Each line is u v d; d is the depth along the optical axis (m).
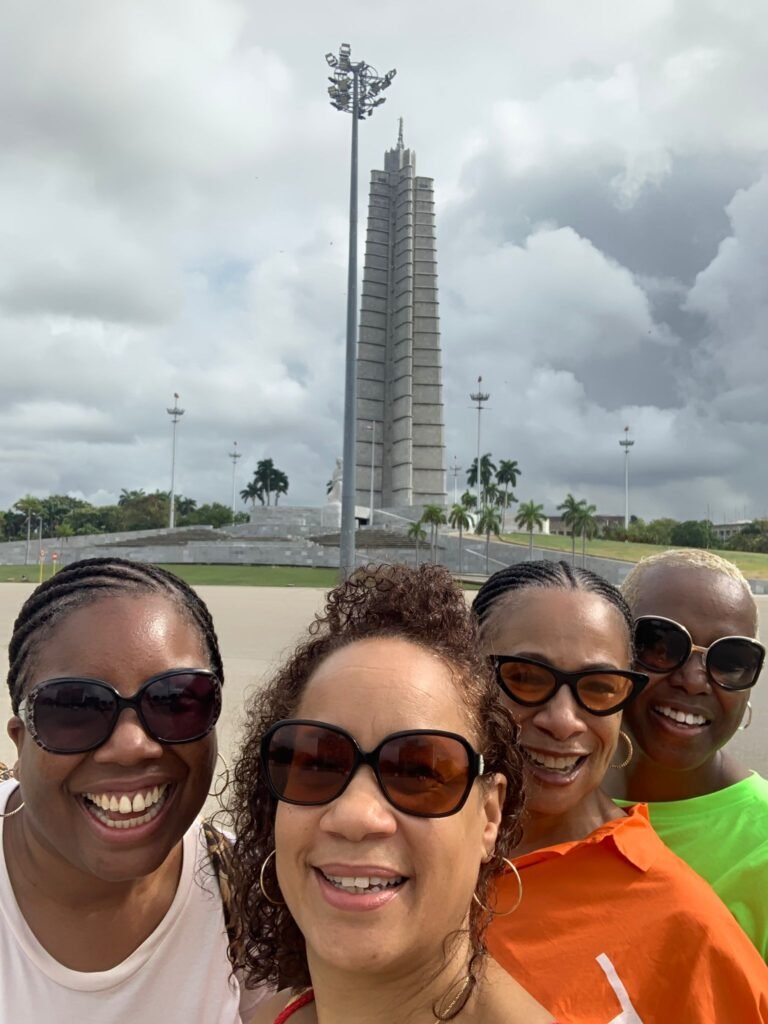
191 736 2.84
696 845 3.67
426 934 2.07
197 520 158.88
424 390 112.31
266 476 158.75
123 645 2.76
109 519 160.25
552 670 3.17
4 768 3.87
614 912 2.90
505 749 2.43
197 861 3.08
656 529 135.50
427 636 2.34
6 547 109.38
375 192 117.19
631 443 144.88
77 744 2.68
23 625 2.92
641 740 3.98
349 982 2.12
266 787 2.55
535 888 3.08
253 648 21.80
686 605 3.85
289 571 87.19
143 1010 2.90
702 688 3.79
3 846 2.97
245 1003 3.11
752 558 94.06
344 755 2.12
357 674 2.20
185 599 3.07
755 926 3.34
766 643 24.44
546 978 2.82
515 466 134.50
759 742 11.70
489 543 94.38
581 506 86.38
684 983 2.71
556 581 3.38
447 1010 2.11
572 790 3.21
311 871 2.15
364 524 111.94
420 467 111.25
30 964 2.85
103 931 2.87
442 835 2.07
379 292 116.38
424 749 2.10
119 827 2.76
